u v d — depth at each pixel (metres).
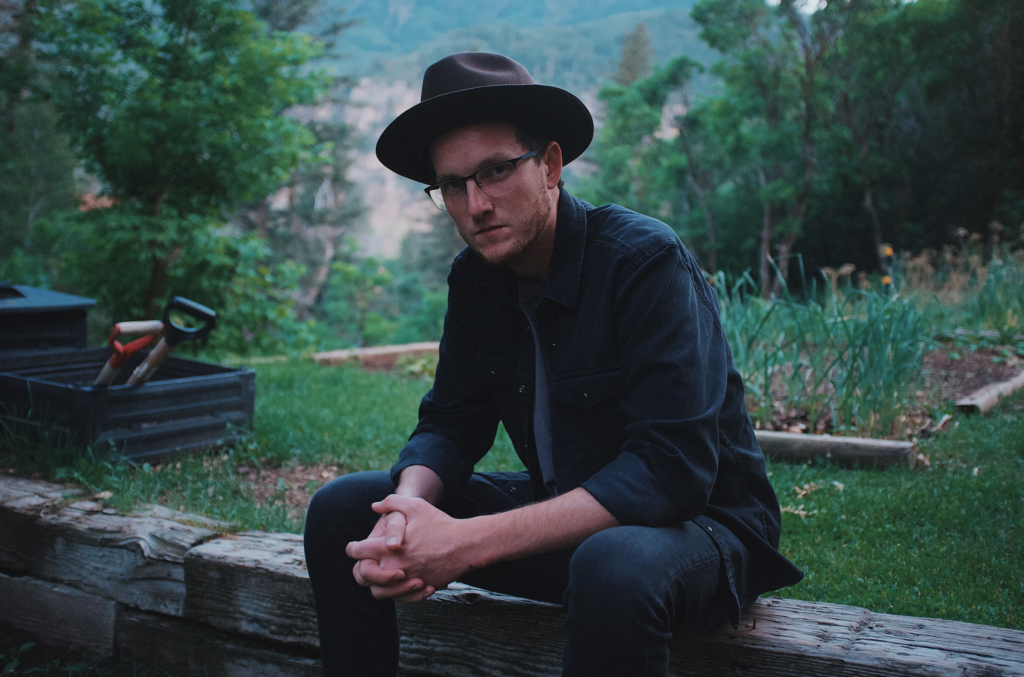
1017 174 21.48
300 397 5.46
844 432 4.10
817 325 4.95
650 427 1.38
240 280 10.10
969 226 22.14
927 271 10.04
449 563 1.36
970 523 2.79
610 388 1.53
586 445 1.57
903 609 2.21
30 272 13.94
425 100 1.55
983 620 2.11
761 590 1.57
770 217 26.48
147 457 3.43
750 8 24.45
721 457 1.53
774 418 4.30
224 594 2.28
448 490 1.72
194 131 8.55
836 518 2.96
